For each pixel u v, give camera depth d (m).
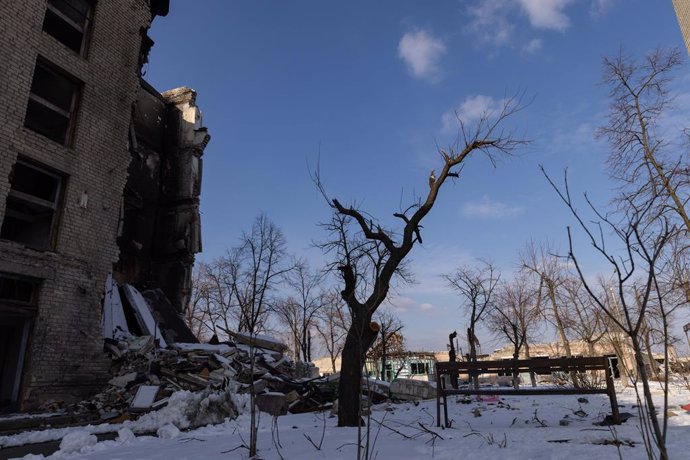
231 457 5.30
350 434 7.15
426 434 6.77
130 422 9.30
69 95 15.04
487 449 5.28
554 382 18.91
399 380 16.75
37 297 12.20
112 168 14.88
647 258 2.66
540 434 6.40
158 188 22.98
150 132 23.03
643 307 2.64
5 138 11.88
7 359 11.98
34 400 11.47
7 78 12.16
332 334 45.19
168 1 20.06
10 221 14.47
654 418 2.54
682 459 4.37
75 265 13.13
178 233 22.09
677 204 11.21
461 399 14.55
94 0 15.55
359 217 10.41
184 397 9.20
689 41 17.55
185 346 16.39
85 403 11.72
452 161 10.84
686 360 11.87
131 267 20.78
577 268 2.78
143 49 18.89
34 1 13.25
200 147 23.48
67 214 13.21
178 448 6.20
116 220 14.70
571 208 2.83
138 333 16.41
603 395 14.00
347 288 9.66
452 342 22.77
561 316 25.94
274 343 19.58
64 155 13.41
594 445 5.33
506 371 7.94
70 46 16.17
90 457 5.81
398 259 10.02
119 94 15.66
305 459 4.96
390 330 33.16
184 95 24.34
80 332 12.91
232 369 14.33
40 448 7.03
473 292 26.53
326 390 15.31
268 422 9.73
